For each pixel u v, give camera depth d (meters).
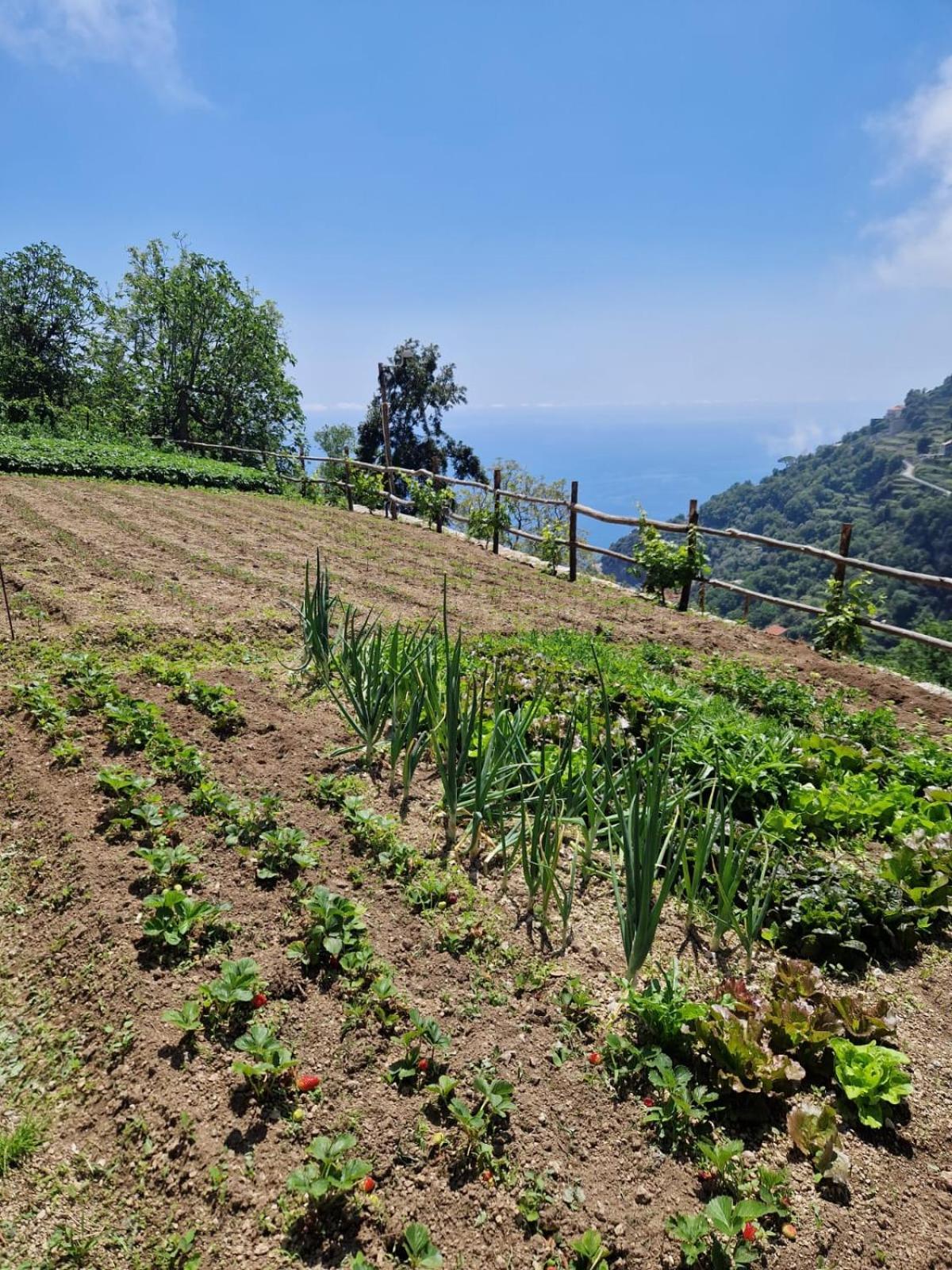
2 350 29.11
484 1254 2.01
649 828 2.77
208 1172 2.14
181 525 10.51
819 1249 2.08
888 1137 2.45
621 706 5.07
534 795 3.77
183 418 31.33
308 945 2.90
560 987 2.90
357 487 16.67
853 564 8.16
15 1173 2.22
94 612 6.23
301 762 4.23
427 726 4.47
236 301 30.94
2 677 4.96
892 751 5.24
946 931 3.52
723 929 3.15
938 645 7.44
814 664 7.47
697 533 9.70
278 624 6.43
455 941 3.04
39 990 2.82
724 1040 2.53
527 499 11.85
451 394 38.03
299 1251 1.99
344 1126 2.29
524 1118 2.36
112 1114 2.35
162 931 2.85
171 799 3.78
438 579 9.41
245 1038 2.41
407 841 3.65
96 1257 2.00
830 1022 2.71
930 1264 2.07
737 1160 2.30
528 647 6.38
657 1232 2.08
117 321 30.53
